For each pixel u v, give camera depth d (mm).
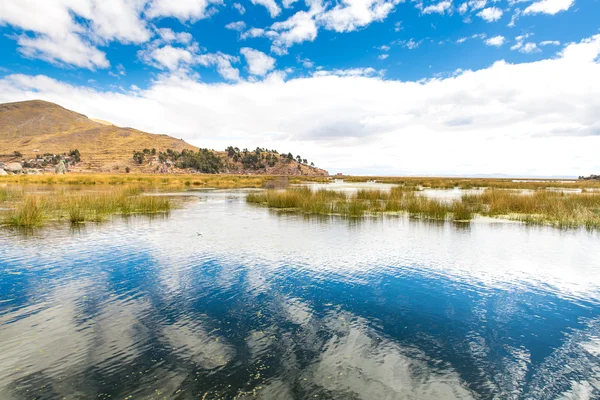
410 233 15805
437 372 4980
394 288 8586
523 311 7234
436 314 7051
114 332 6066
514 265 10656
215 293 8117
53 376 4738
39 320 6543
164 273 9625
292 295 8062
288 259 11258
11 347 5512
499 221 19375
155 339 5820
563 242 13859
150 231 16062
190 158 188625
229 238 14562
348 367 5062
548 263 10844
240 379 4715
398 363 5195
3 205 24156
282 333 6109
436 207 21109
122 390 4449
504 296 8109
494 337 6086
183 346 5594
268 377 4770
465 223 18750
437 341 5910
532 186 53656
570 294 8234
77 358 5199
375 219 20219
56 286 8477
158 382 4625
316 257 11523
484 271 10055
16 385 4523
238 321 6590
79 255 11539
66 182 61375
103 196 25281
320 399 4301
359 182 81375
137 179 68938
